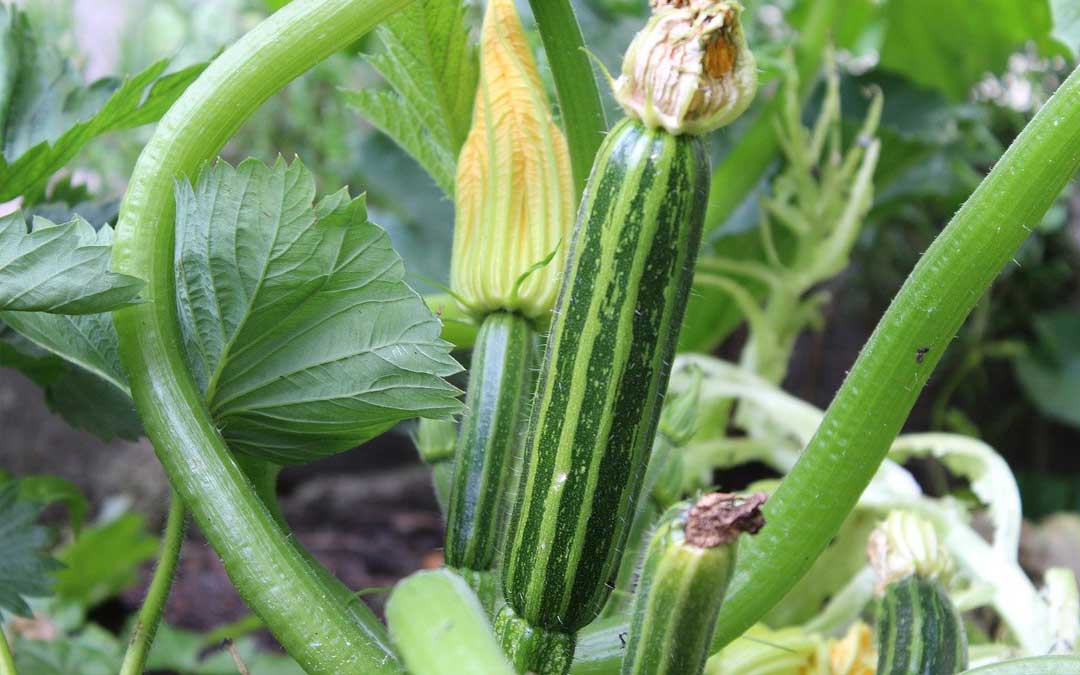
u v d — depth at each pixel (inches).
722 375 40.5
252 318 23.1
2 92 30.6
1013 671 21.3
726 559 19.3
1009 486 34.5
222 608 58.9
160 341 22.8
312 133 69.4
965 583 35.3
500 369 23.8
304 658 21.9
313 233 22.5
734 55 19.9
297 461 25.1
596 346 20.3
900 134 50.6
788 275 46.3
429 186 54.3
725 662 29.2
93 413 30.5
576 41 24.3
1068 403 68.5
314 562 25.2
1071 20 40.8
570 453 20.5
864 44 61.4
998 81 58.9
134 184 22.9
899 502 34.4
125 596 60.0
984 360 73.8
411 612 19.1
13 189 28.4
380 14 23.5
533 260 23.9
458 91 27.3
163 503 70.3
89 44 81.9
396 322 23.2
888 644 23.6
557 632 21.3
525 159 23.9
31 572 30.5
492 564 23.7
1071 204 74.0
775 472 65.0
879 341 22.1
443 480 27.4
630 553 27.6
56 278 22.1
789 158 46.3
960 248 21.6
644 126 20.2
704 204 20.3
